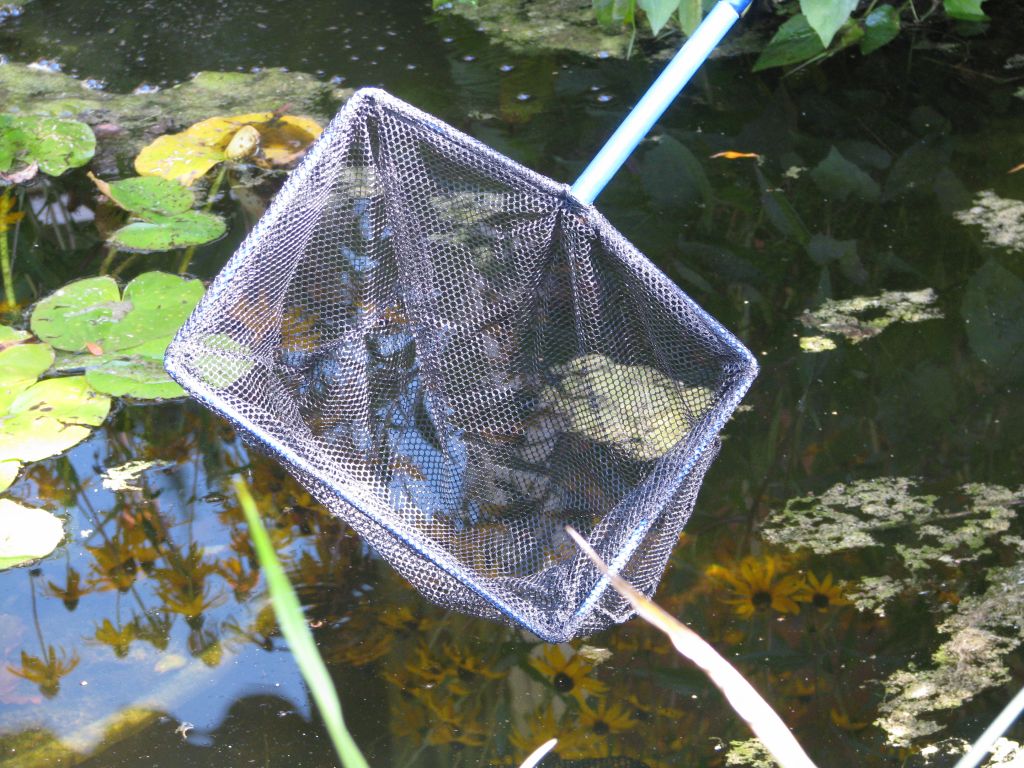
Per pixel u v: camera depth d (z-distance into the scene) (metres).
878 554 1.35
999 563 1.34
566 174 1.83
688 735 1.19
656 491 1.14
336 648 1.25
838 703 1.22
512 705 1.21
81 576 1.31
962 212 1.78
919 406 1.50
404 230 1.27
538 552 1.25
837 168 1.87
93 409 1.45
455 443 1.30
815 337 1.58
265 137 1.89
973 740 1.19
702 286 1.65
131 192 1.77
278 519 1.37
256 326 1.21
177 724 1.19
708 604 1.30
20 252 1.68
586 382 1.27
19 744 1.17
